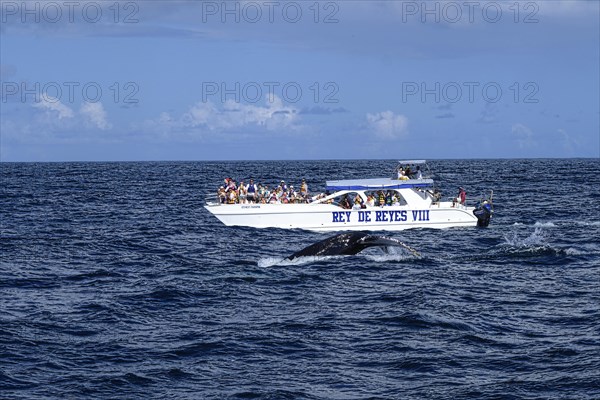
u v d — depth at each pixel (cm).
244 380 3775
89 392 3606
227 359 4103
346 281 6122
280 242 8844
